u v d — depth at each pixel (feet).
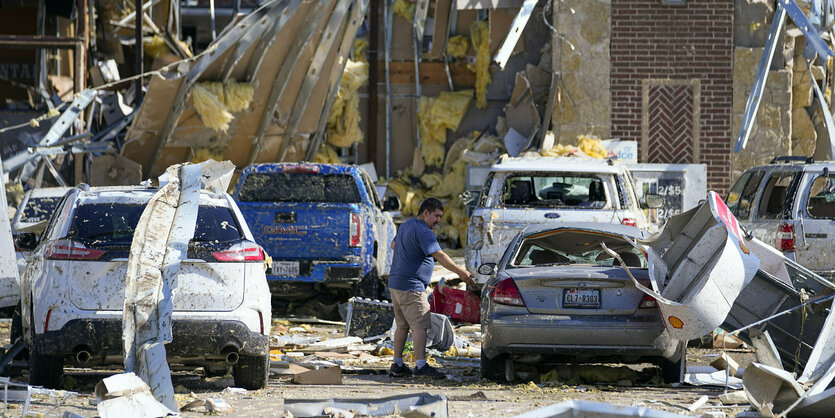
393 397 81.41
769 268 108.06
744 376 84.23
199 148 253.65
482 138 283.59
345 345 145.28
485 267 121.08
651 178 255.91
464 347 145.18
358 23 244.42
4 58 325.62
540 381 114.21
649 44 276.41
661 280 106.93
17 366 114.11
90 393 100.37
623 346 105.91
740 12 277.64
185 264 98.17
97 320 95.91
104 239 100.12
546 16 285.23
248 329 98.58
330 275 178.81
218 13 398.42
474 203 272.51
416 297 119.44
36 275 101.30
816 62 286.87
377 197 206.39
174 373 119.34
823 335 96.37
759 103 273.33
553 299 107.45
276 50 238.89
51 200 187.93
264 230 179.11
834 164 167.63
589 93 275.39
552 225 119.44
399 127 291.99
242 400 94.58
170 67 233.35
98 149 241.76
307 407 81.25
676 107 277.85
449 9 284.82
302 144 263.08
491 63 286.46
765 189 178.70
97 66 291.79
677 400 96.32
